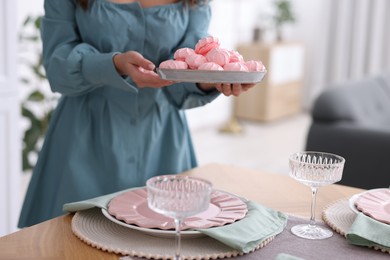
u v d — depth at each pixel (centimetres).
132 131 144
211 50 111
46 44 141
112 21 137
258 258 92
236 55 113
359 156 277
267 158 441
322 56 617
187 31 149
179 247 86
